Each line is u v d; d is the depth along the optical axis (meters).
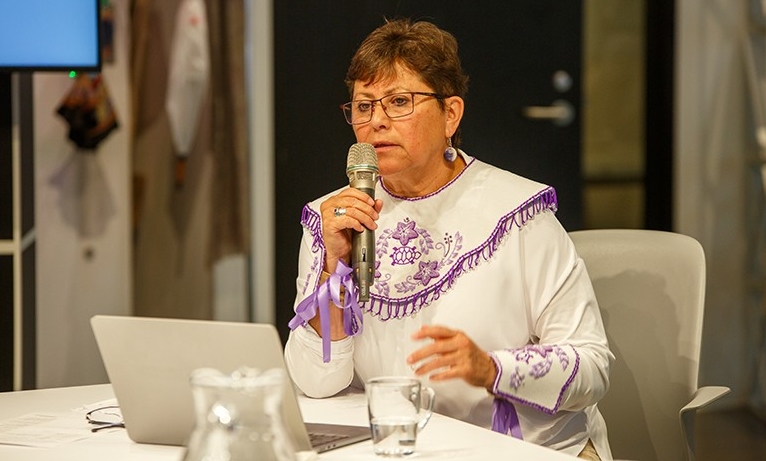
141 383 4.67
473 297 5.70
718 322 14.40
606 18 15.90
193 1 12.47
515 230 5.77
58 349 11.95
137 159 12.64
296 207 13.33
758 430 13.23
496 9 13.74
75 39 9.05
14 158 9.15
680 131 14.55
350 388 6.09
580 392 5.44
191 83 12.55
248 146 13.33
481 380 5.14
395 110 5.64
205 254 12.97
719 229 14.55
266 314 13.57
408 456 4.48
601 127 16.02
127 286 12.25
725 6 14.45
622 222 16.16
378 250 5.91
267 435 3.18
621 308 6.87
